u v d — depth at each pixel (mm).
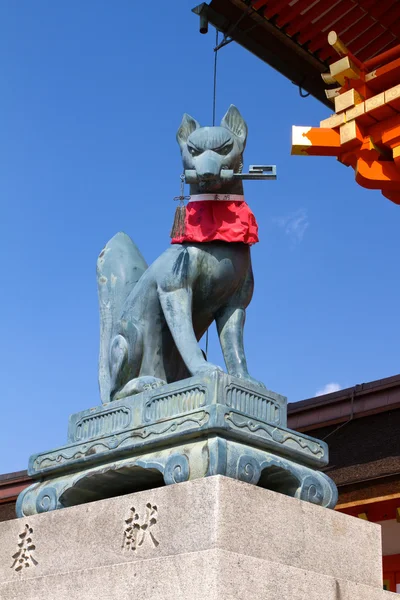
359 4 7461
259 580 3938
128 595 4047
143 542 4191
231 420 4305
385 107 5773
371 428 9000
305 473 4625
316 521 4422
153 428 4508
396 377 8781
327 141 5992
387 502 8719
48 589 4402
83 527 4488
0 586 4652
